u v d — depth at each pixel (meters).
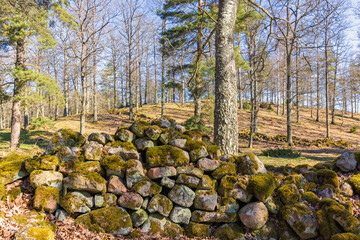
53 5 11.44
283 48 14.46
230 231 3.57
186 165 3.93
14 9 10.78
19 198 3.36
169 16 15.89
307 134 22.31
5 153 9.16
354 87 27.78
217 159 4.24
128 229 3.36
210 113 12.93
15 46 11.92
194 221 3.67
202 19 11.57
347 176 4.99
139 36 22.95
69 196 3.40
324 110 42.53
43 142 15.02
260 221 3.53
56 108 25.66
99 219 3.32
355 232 3.28
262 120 27.72
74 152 3.75
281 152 9.60
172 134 4.32
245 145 15.87
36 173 3.40
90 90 37.38
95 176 3.51
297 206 3.72
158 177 3.79
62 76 27.66
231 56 5.32
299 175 4.57
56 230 2.99
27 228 2.62
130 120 23.50
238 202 3.84
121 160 3.78
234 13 5.50
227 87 5.20
